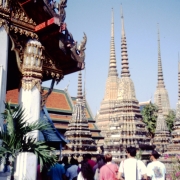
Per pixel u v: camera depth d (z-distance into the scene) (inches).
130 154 355.6
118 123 1354.6
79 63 477.7
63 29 429.4
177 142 1381.6
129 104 1384.1
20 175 325.1
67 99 1872.5
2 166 350.3
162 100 3260.3
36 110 412.8
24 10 422.3
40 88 424.5
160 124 1900.8
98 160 438.3
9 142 301.3
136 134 1309.1
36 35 433.4
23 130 312.0
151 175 375.6
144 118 2206.0
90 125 1947.6
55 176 417.4
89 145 1144.2
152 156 390.6
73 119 1182.9
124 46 1528.1
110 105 2583.7
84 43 487.2
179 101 1507.1
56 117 1738.4
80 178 352.5
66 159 484.1
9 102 324.2
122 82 1461.6
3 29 385.4
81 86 1237.7
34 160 333.1
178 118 1453.0
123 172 350.0
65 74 510.9
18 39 418.6
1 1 388.8
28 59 421.4
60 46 441.7
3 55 378.9
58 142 595.5
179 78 1561.3
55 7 426.3
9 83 526.6
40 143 322.7
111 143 1321.4
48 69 469.1
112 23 2876.5
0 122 358.0
